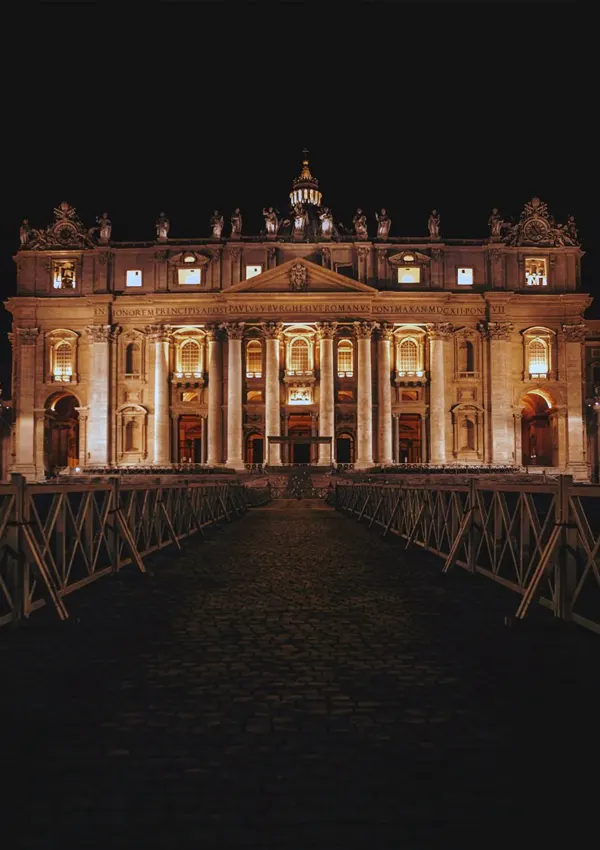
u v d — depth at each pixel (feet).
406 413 294.66
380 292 289.74
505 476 252.42
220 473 270.46
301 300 288.51
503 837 16.10
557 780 18.85
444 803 17.62
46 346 297.94
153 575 54.49
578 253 301.22
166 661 30.55
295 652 32.04
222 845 15.79
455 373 294.66
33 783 18.78
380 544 78.07
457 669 29.19
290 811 17.25
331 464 279.08
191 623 38.01
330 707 24.59
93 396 291.58
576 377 294.46
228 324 289.53
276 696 25.79
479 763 19.90
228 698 25.58
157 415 289.33
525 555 41.86
